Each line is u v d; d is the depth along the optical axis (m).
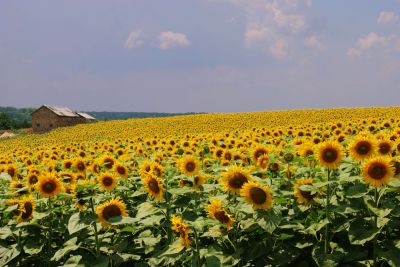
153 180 7.30
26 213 7.30
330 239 6.51
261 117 65.81
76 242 7.38
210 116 76.12
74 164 11.20
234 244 6.20
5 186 10.02
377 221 6.02
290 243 6.71
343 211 6.15
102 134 55.75
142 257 7.43
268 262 6.25
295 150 10.59
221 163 11.20
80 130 69.06
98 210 6.63
